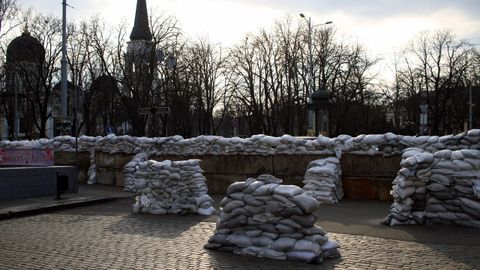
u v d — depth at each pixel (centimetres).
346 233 924
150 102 3956
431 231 934
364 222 1037
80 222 1111
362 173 1432
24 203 1370
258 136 1603
